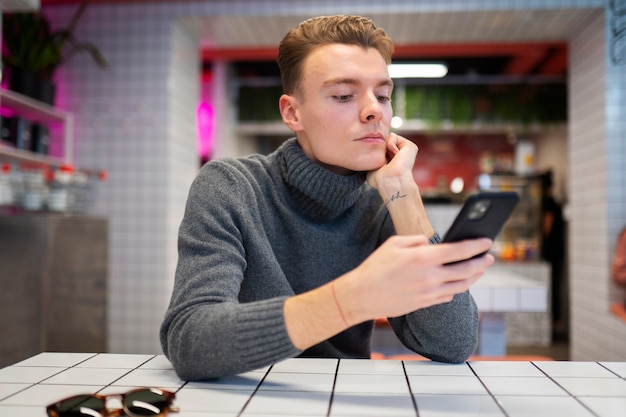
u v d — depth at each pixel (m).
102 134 4.22
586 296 4.27
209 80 6.27
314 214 1.23
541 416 0.70
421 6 3.98
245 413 0.71
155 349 4.13
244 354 0.82
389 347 2.99
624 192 3.92
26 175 3.09
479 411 0.72
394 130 6.63
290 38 1.11
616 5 3.90
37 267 2.80
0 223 2.82
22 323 2.80
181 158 4.43
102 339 3.26
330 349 1.22
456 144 8.46
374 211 1.32
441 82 6.58
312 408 0.73
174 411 0.71
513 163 8.12
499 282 2.75
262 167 1.27
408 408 0.73
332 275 1.25
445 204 6.80
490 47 5.45
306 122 1.08
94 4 4.24
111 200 4.20
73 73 4.25
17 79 3.54
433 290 0.74
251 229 1.15
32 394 0.79
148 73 4.19
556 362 1.01
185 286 0.98
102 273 3.27
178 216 4.38
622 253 3.79
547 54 5.87
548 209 6.62
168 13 4.17
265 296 1.17
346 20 1.08
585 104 4.26
